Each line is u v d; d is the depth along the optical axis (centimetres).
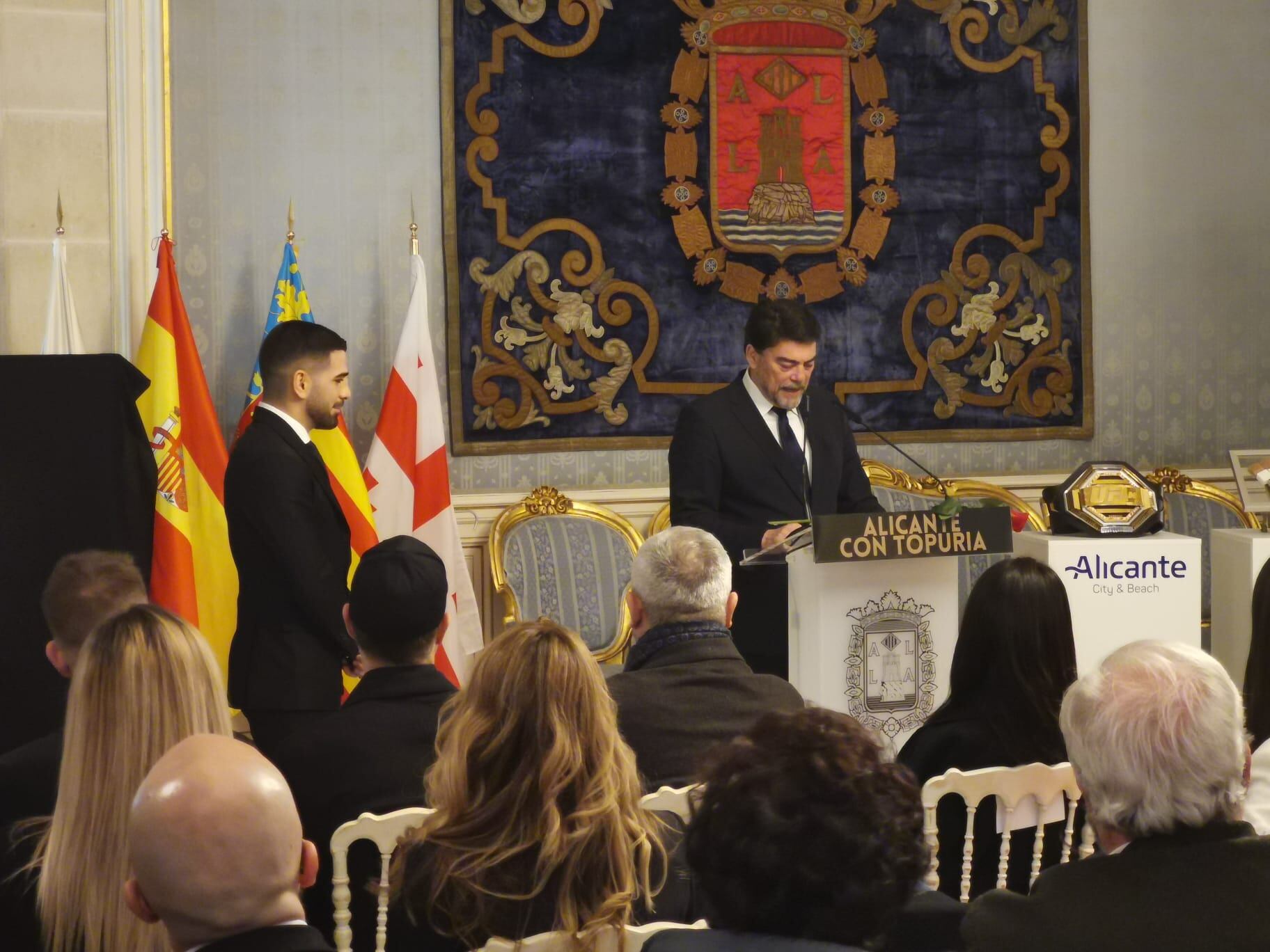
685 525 442
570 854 195
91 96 506
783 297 646
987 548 337
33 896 204
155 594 496
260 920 143
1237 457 462
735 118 636
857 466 470
